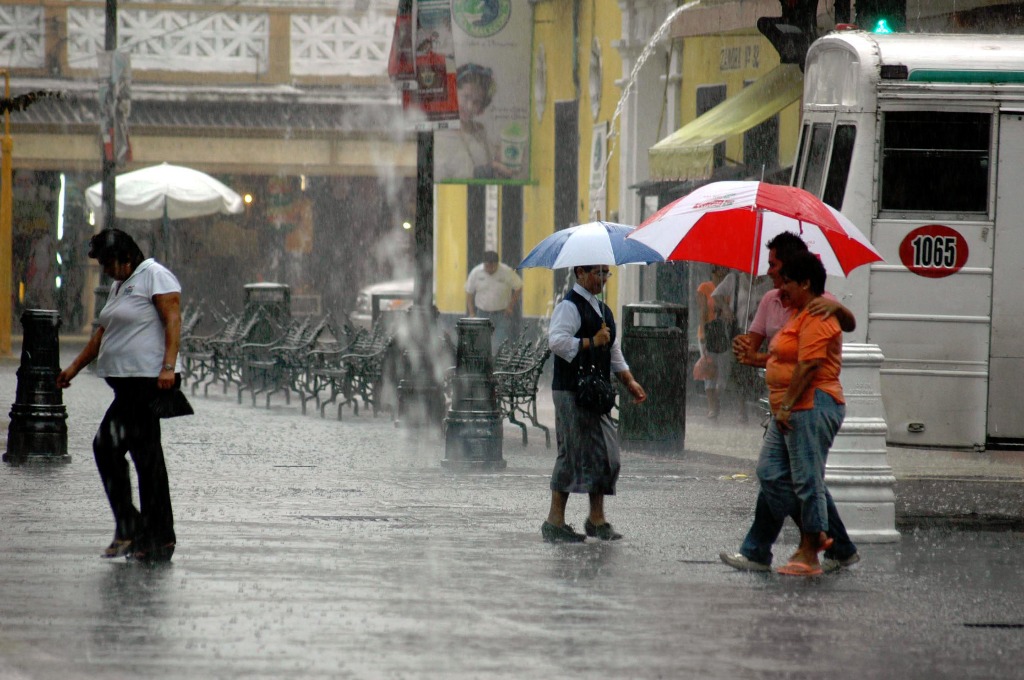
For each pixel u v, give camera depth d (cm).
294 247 12275
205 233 12150
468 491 3906
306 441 5053
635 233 3203
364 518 3447
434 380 5184
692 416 6125
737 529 3366
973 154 3806
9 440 4303
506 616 2459
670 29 6912
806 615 2517
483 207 9988
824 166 3878
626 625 2412
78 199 11506
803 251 2859
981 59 3806
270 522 3378
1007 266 3794
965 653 2277
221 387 7756
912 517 3631
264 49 12000
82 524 3300
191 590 2631
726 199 3098
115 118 8056
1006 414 3797
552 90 8738
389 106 12200
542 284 8775
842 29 4069
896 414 3806
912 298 3800
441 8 4991
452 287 10419
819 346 2812
